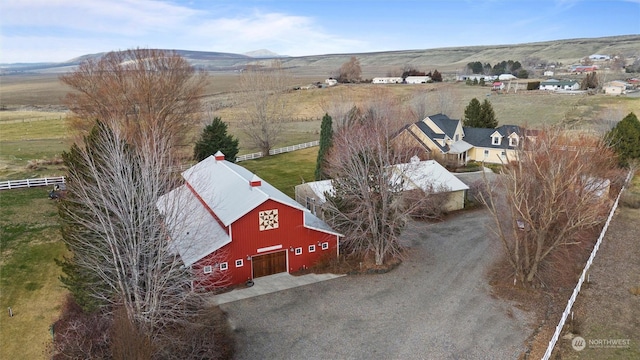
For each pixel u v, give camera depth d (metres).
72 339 20.55
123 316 17.67
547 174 25.81
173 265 19.53
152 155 22.05
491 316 23.08
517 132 54.81
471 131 60.00
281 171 52.19
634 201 38.47
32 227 33.50
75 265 21.53
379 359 19.91
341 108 62.22
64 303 25.05
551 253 28.45
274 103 67.12
